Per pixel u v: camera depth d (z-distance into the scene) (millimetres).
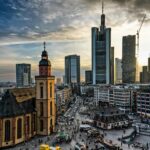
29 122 113438
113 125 137500
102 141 105375
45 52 122562
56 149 83938
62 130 124750
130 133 126750
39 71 121375
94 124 145625
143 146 102250
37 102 120438
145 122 157375
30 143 105562
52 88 124625
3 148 98312
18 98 125000
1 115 98562
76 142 105625
